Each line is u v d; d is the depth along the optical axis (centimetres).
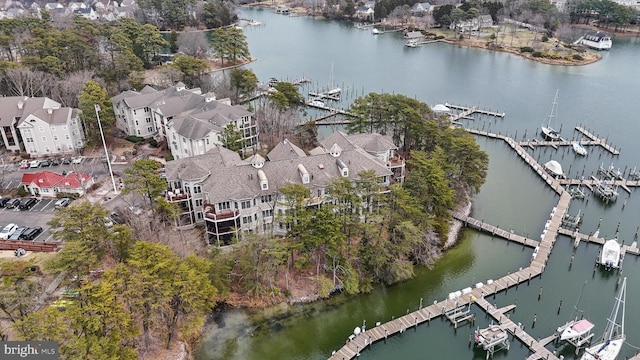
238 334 7388
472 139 10919
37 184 10231
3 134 12175
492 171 12812
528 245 9556
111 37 18988
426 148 11588
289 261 8588
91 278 7394
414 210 8594
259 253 7681
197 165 9356
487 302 8012
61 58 16062
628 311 8050
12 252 8225
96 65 17112
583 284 8625
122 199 10169
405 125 11800
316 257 8669
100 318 5869
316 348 7244
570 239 9825
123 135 13625
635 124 15988
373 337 7356
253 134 12750
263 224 9150
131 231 7944
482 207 11025
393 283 8556
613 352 7031
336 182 8350
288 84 14438
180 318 7131
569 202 11125
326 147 10550
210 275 7606
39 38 16212
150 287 6284
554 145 14262
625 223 10531
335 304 8050
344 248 8512
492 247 9588
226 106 12600
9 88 14100
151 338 6969
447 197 9269
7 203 9862
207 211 8712
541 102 18175
